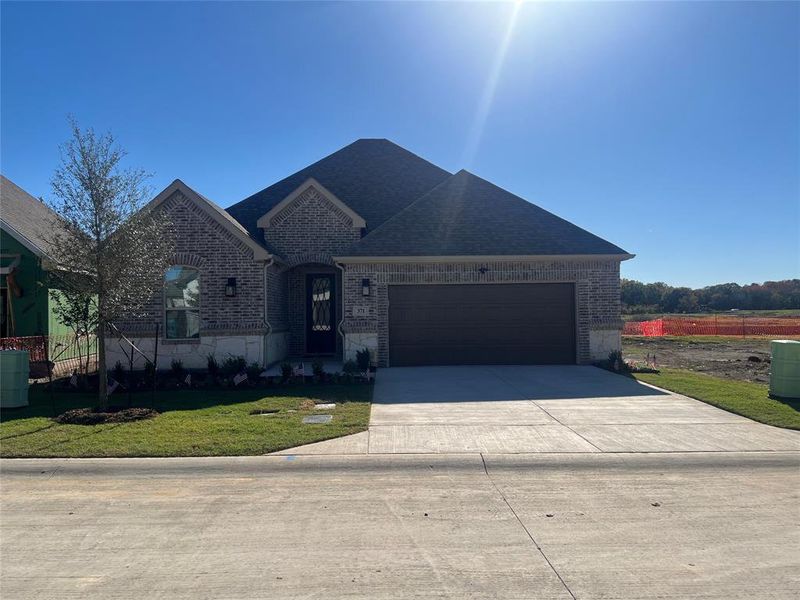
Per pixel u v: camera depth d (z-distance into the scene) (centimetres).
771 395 1145
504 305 1662
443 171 2153
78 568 474
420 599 420
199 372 1498
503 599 419
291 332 1884
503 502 613
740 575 451
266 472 719
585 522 558
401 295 1659
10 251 1567
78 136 1026
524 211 1773
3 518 581
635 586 436
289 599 422
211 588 439
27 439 847
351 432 880
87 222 1025
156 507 606
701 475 700
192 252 1554
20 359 1104
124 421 962
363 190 2066
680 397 1177
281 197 2033
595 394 1216
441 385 1334
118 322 1541
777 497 624
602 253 1644
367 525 555
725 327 3544
